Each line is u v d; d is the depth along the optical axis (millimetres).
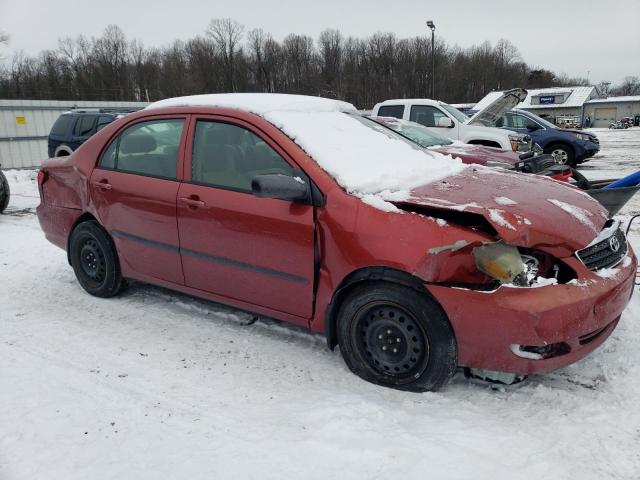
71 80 67250
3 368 3320
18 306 4387
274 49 74812
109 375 3240
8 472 2398
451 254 2701
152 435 2648
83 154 4391
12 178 13461
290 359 3436
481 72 80812
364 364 3109
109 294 4465
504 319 2627
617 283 2801
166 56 75250
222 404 2922
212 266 3594
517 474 2328
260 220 3258
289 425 2711
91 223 4383
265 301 3432
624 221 7387
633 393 2920
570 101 68562
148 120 4004
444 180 3408
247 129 3465
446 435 2600
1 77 61156
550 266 2789
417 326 2859
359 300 2998
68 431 2684
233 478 2334
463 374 3193
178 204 3652
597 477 2311
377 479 2311
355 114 4324
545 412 2791
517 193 3178
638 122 64562
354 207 2955
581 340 2762
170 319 4094
